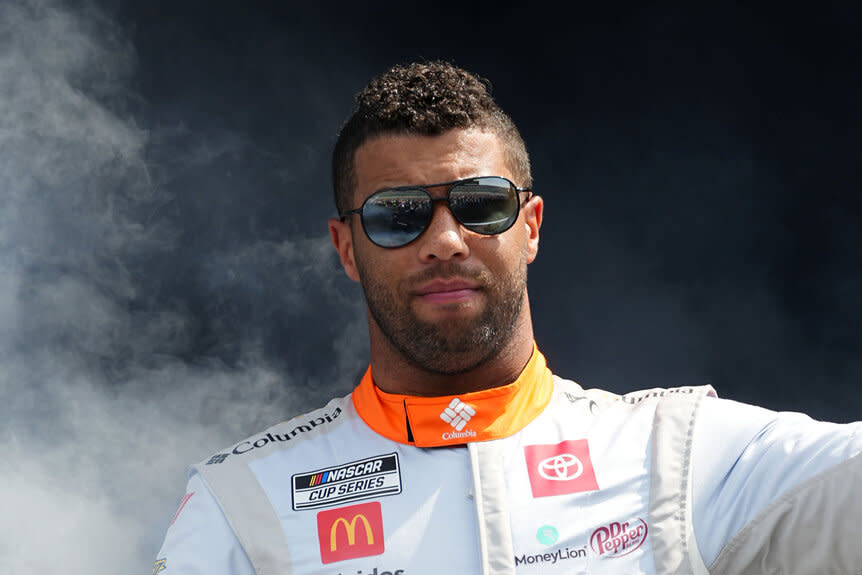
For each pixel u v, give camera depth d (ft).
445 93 13.52
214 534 12.90
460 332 13.00
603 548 12.34
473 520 12.67
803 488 12.03
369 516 12.85
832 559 11.82
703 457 12.87
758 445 12.78
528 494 12.78
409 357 13.46
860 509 11.53
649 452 13.08
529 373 13.97
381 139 13.47
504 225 13.12
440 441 13.34
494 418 13.44
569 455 13.16
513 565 12.17
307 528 12.84
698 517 12.46
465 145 13.32
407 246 13.04
